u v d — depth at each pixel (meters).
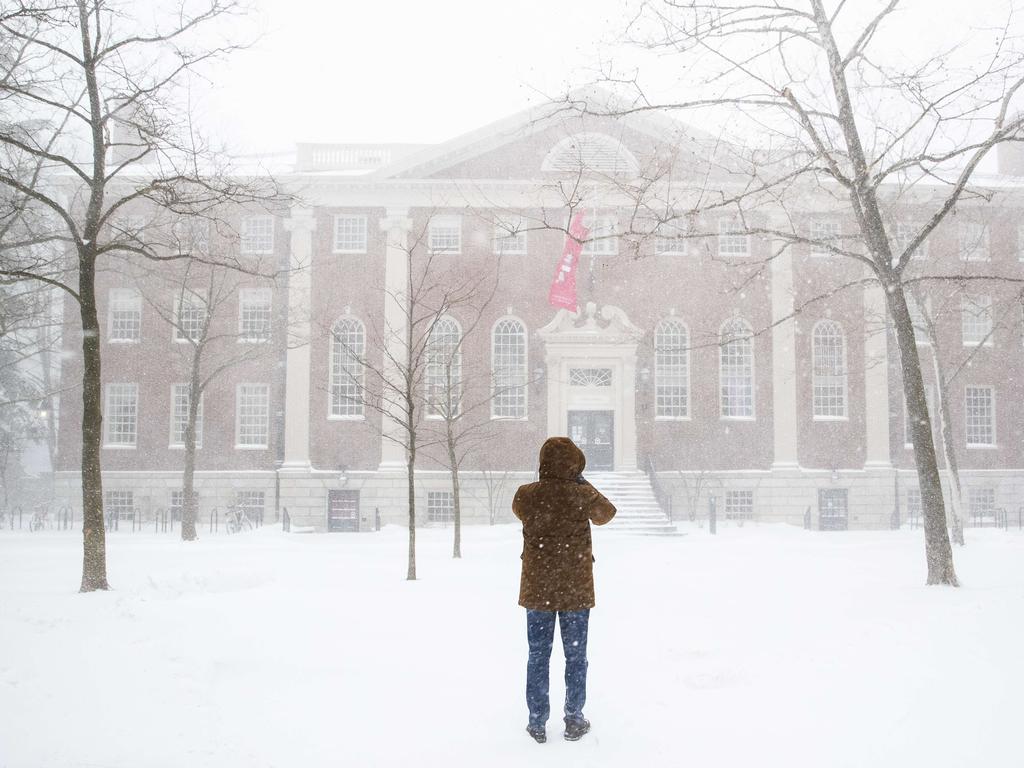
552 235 37.84
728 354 38.25
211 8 15.38
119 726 6.07
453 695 7.04
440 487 36.88
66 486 38.25
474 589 14.16
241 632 9.63
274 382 38.12
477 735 5.91
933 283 33.84
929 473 13.69
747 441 37.72
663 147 35.28
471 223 37.72
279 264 38.00
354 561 20.00
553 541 5.94
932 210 35.88
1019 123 12.60
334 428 37.69
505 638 9.55
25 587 14.84
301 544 26.48
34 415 45.53
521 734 5.89
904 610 10.26
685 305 37.88
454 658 8.48
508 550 23.70
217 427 38.19
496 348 37.72
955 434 38.84
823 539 28.08
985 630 8.48
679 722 5.98
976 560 18.72
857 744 5.30
